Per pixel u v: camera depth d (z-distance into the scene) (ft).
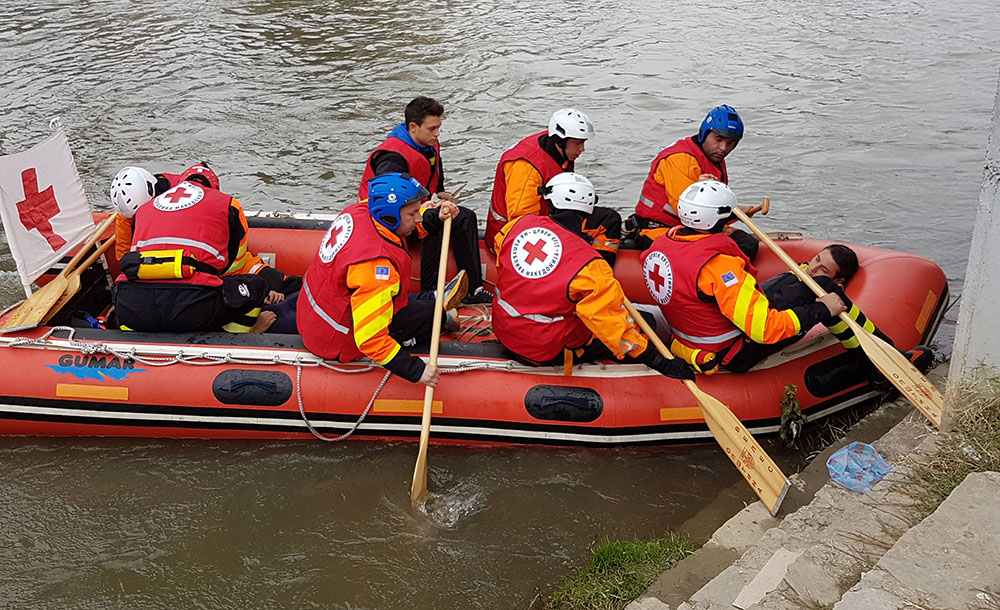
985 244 10.72
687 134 28.27
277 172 26.23
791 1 44.04
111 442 14.62
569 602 10.91
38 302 15.20
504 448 14.33
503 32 40.19
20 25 43.65
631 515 12.91
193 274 14.52
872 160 25.99
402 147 16.61
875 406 14.93
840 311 13.32
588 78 33.73
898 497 10.43
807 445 14.32
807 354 14.33
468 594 11.47
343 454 14.32
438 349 14.25
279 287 16.57
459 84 33.37
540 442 14.19
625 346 12.73
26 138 29.09
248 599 11.45
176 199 14.71
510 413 14.02
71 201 16.72
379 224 12.94
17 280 20.12
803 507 11.41
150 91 33.42
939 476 10.57
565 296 12.96
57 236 16.35
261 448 14.47
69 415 14.38
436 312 13.96
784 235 17.52
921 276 15.49
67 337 14.61
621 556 11.44
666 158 16.46
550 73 34.40
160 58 37.60
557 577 11.71
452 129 29.04
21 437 14.70
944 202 23.36
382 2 46.09
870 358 13.21
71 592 11.57
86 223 17.16
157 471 13.96
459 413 14.11
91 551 12.28
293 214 19.08
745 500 13.04
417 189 12.84
